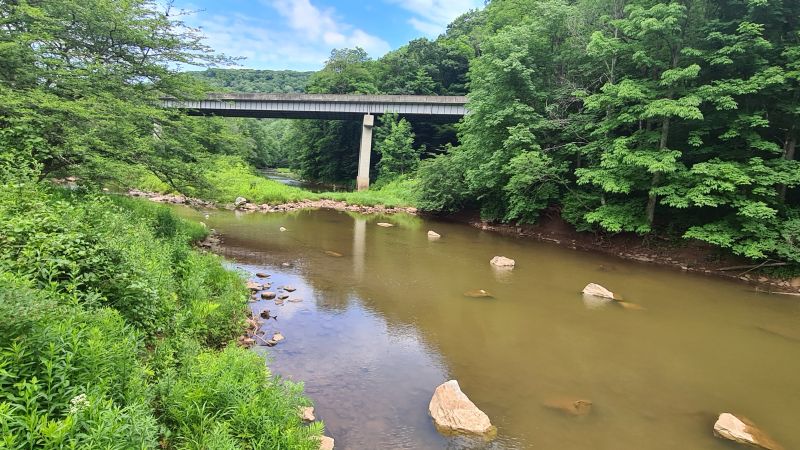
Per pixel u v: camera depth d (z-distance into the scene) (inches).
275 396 205.0
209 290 371.2
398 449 228.7
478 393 298.2
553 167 874.8
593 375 336.5
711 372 352.5
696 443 256.7
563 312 475.8
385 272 598.9
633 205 794.2
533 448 239.9
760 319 487.8
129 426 135.4
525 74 906.1
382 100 1852.9
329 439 219.6
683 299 549.6
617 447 247.1
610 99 735.1
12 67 437.4
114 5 517.7
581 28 930.1
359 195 1504.7
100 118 460.4
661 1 738.8
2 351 137.4
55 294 186.7
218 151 714.8
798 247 616.7
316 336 369.1
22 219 220.5
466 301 494.6
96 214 305.1
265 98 1836.9
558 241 922.7
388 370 319.9
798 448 257.4
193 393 183.8
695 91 674.2
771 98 671.1
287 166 3730.3
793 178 609.9
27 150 368.2
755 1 618.8
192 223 721.6
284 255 658.2
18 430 116.0
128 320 226.4
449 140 2166.6
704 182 653.3
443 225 1114.7
